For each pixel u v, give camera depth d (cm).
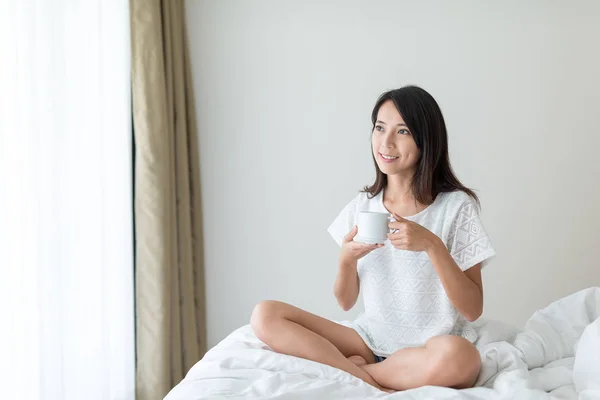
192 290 286
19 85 187
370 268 178
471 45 294
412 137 170
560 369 157
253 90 304
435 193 176
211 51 304
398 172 174
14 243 184
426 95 173
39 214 194
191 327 284
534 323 183
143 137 256
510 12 292
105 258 248
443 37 295
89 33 230
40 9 198
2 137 179
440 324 170
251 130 305
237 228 308
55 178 203
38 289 194
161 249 257
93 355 233
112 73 249
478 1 293
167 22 271
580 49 291
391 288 175
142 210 257
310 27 300
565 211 295
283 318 168
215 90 305
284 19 301
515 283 299
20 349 187
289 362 154
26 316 190
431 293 172
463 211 171
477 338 179
